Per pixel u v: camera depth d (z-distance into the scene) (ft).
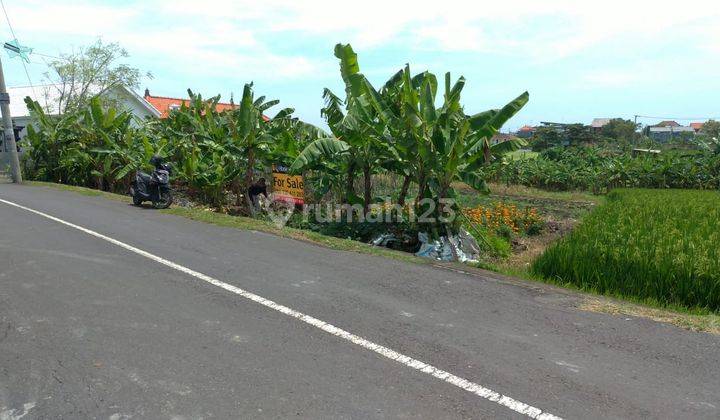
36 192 53.06
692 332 15.93
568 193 85.46
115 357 13.79
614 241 26.89
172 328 15.84
